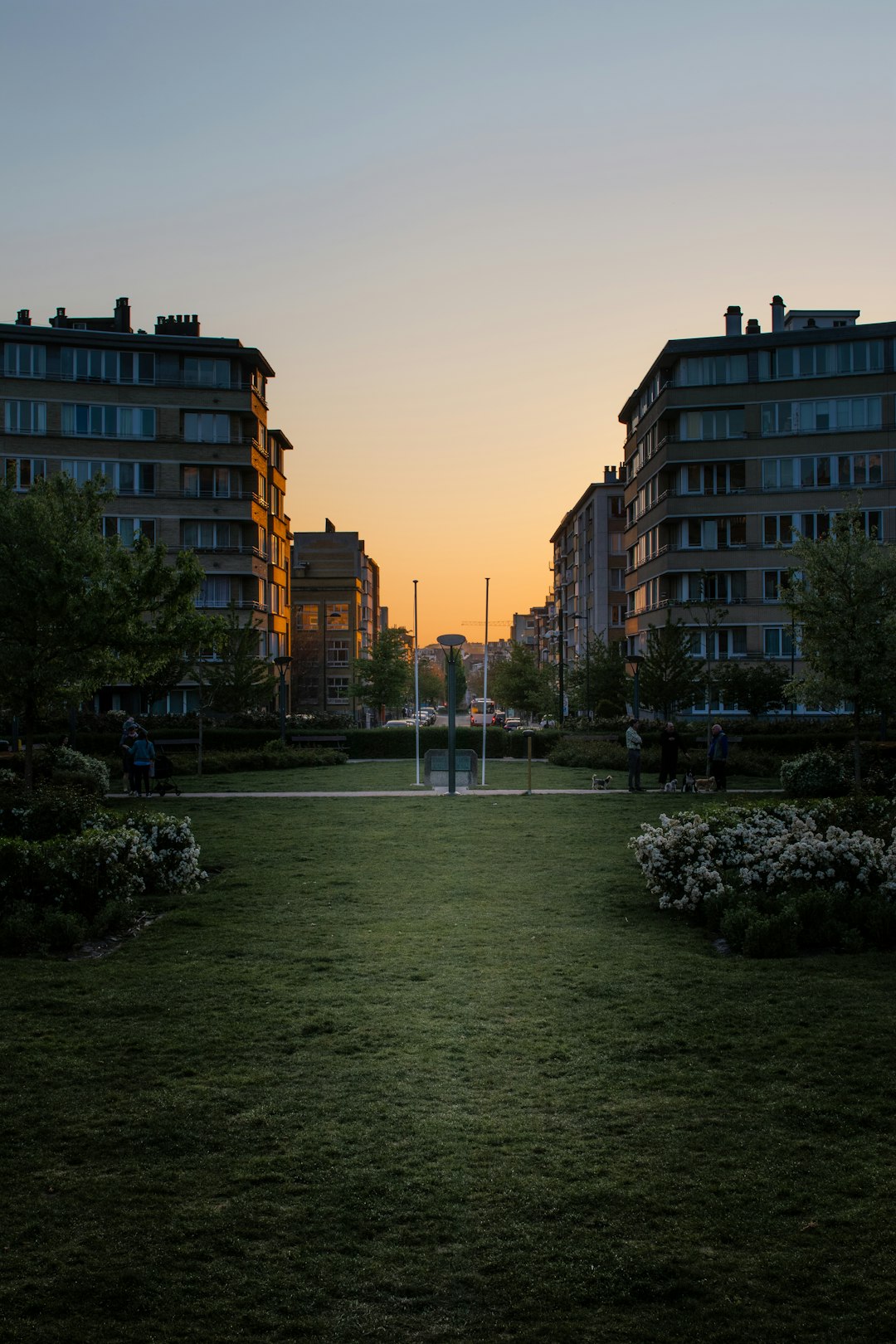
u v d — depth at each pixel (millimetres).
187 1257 5895
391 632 93312
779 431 60781
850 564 24422
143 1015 9938
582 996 10461
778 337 60594
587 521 100312
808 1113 7668
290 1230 6156
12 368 62094
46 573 20875
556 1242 6035
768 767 35500
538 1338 5227
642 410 70812
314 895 15375
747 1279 5676
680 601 60688
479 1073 8469
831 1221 6215
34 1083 8234
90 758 29672
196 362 64812
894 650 23719
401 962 11766
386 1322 5355
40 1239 6055
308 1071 8492
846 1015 9805
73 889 13766
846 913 12867
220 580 65688
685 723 49500
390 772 39125
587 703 65812
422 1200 6477
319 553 130000
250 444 65125
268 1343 5191
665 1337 5227
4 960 11969
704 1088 8117
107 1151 7121
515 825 22578
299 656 104500
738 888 14031
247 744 47812
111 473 63531
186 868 15812
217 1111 7734
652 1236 6086
